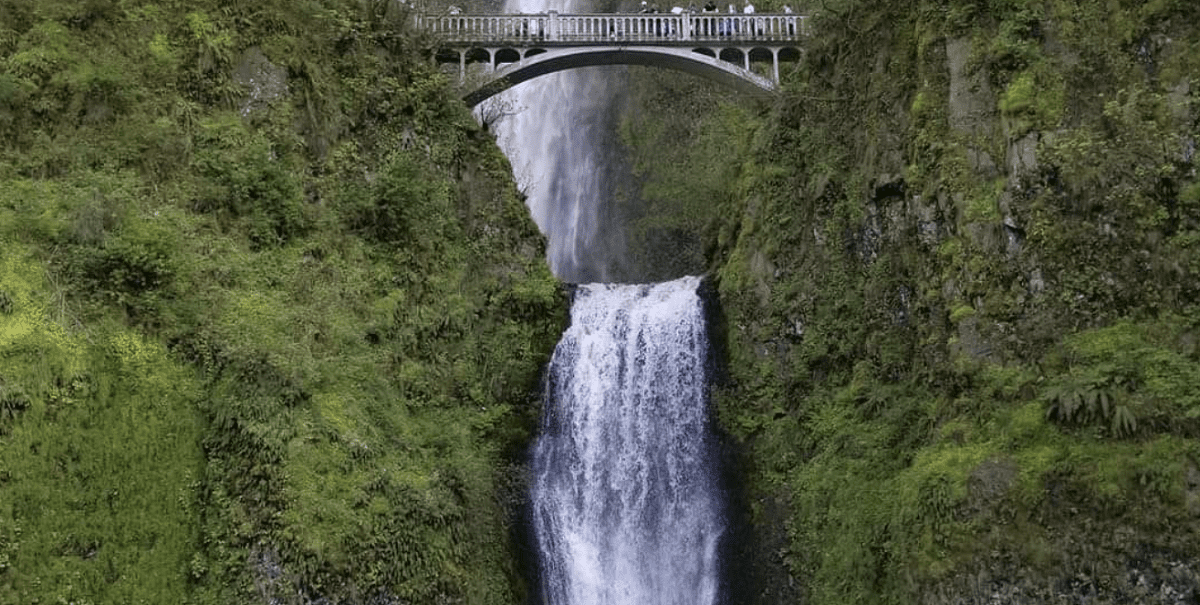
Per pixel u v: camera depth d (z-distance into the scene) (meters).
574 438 24.47
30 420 16.34
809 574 20.94
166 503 17.08
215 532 16.95
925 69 22.91
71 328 17.44
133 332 18.06
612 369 25.69
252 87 22.56
